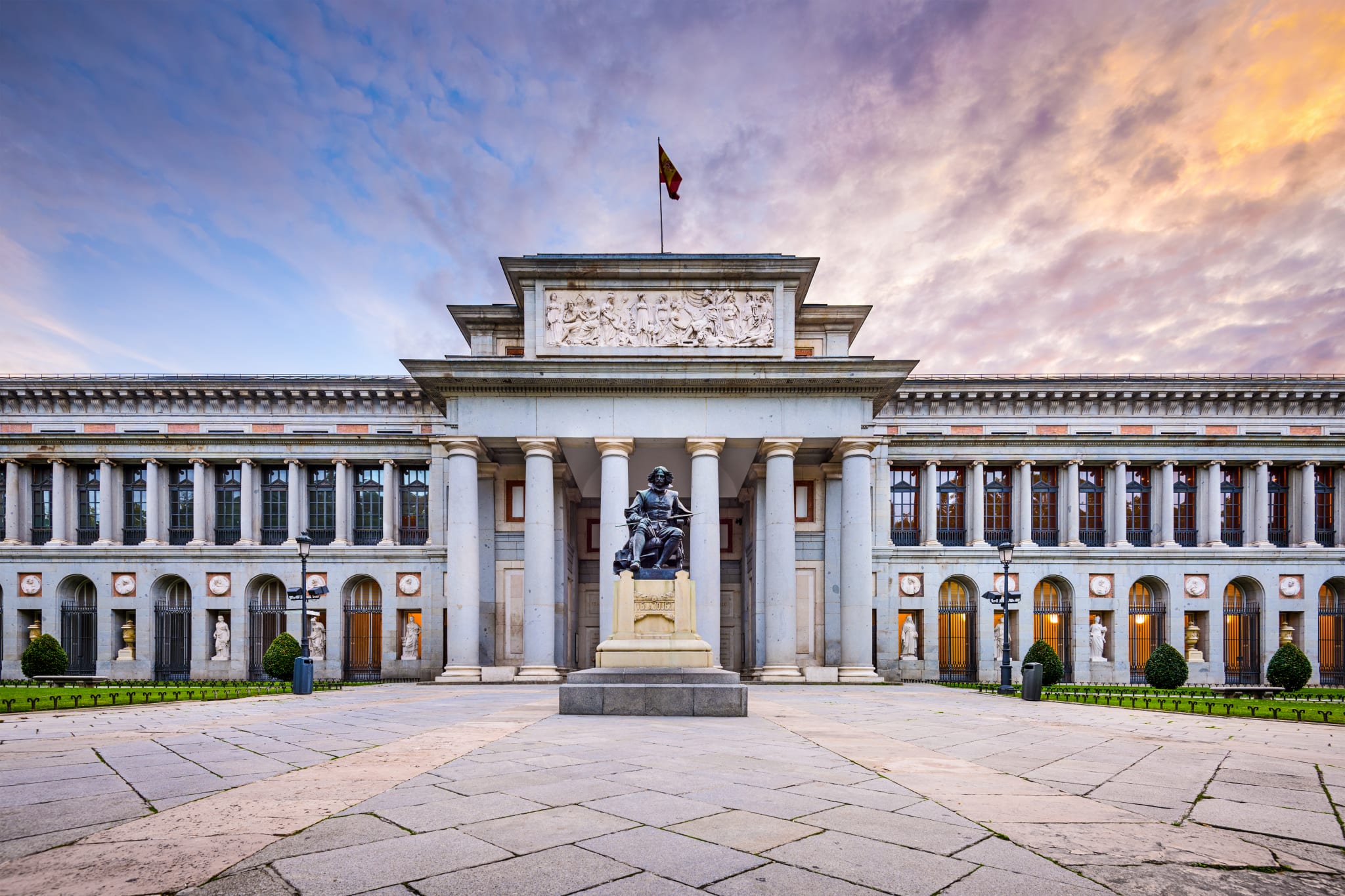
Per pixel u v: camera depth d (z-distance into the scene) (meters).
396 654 44.12
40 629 44.56
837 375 35.03
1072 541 45.62
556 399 35.81
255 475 45.88
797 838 6.27
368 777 8.70
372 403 46.78
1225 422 47.44
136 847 5.86
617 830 6.45
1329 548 45.62
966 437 45.81
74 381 45.81
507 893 4.93
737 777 8.85
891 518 46.81
